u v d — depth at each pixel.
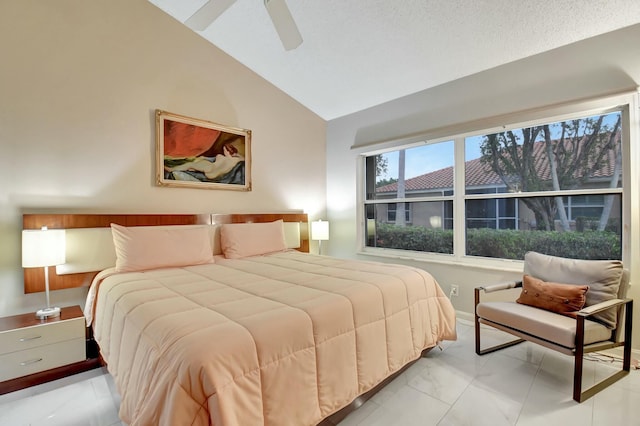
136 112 2.77
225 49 3.31
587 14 2.15
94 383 2.02
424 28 2.47
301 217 4.02
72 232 2.38
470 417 1.62
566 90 2.49
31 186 2.29
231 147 3.39
